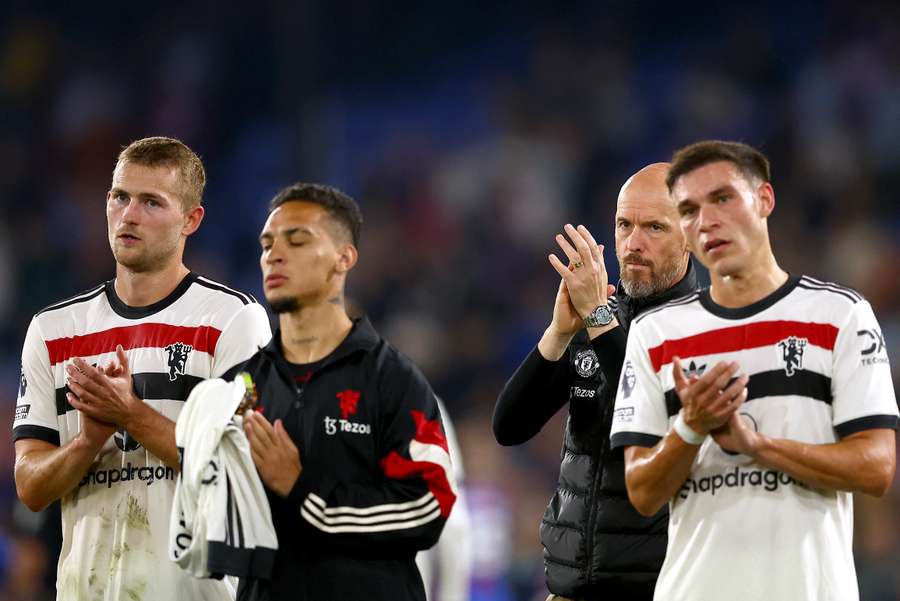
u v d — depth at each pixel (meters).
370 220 51.34
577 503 14.74
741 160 12.55
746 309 12.54
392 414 13.56
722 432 12.00
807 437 12.12
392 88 56.09
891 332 42.56
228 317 14.73
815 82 50.06
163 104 56.19
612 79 53.09
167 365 14.59
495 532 35.00
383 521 13.23
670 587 12.46
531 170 51.03
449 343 46.22
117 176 14.85
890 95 48.78
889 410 12.09
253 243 51.84
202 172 15.35
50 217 54.25
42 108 57.22
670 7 54.12
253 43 55.75
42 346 15.05
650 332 12.96
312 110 50.88
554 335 14.97
